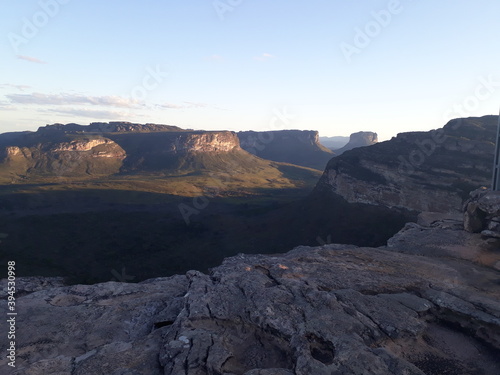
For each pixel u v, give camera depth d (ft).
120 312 30.12
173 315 27.99
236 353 21.58
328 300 25.26
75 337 26.11
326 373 17.44
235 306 25.72
